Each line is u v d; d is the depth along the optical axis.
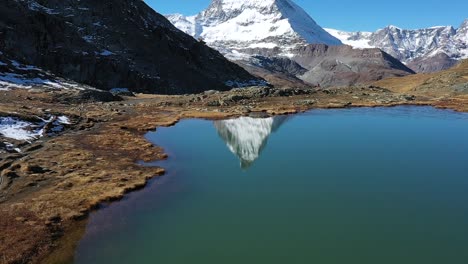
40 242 26.75
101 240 27.75
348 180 41.78
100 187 36.88
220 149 56.25
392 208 33.88
